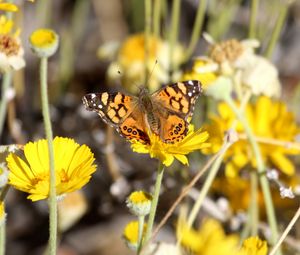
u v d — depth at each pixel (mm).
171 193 759
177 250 546
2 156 547
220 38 875
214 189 769
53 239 518
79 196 723
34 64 957
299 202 749
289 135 717
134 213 546
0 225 530
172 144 537
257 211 724
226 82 654
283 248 674
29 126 862
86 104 556
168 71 825
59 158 543
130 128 547
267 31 875
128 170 821
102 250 855
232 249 477
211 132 685
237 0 914
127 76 831
